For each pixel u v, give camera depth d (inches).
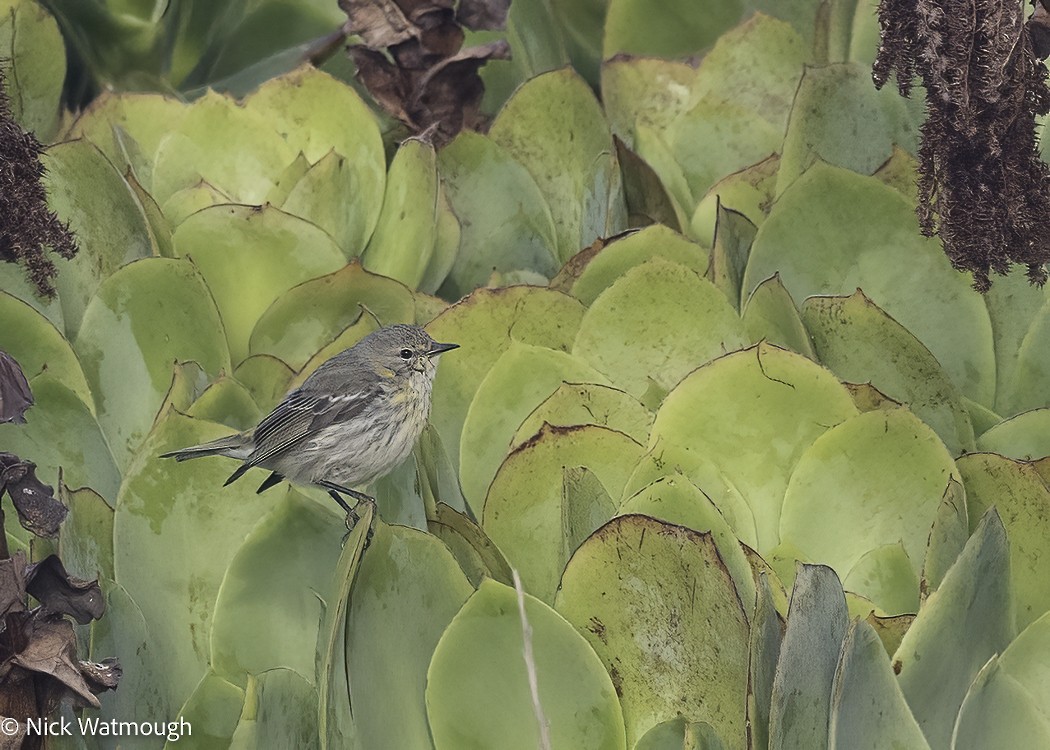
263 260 274.2
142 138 276.8
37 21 277.6
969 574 266.5
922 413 271.7
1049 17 269.9
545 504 269.0
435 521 268.7
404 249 275.4
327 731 266.4
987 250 270.2
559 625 266.7
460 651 266.7
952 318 273.3
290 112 276.8
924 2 269.3
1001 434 271.1
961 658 266.7
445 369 272.5
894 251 273.4
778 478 269.7
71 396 270.5
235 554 268.8
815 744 265.9
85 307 273.7
